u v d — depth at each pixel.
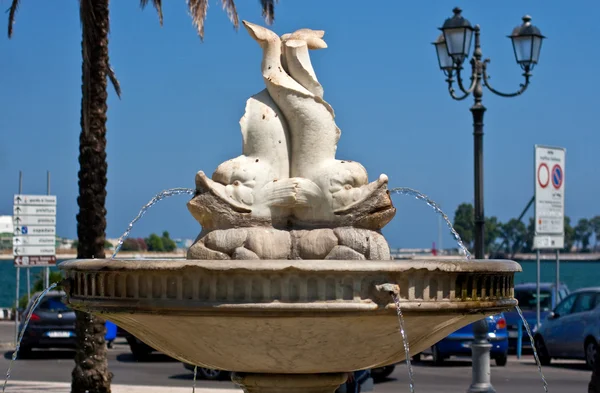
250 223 8.77
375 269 7.39
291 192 8.77
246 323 7.52
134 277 7.67
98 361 15.06
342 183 8.84
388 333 7.87
